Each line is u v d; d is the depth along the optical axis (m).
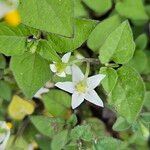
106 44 0.12
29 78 0.13
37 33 0.12
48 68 0.13
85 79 0.13
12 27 0.12
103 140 0.14
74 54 0.14
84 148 0.14
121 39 0.12
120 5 0.14
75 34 0.12
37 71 0.13
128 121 0.13
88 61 0.13
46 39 0.12
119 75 0.13
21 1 0.11
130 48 0.13
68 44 0.12
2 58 0.14
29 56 0.13
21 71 0.13
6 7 0.12
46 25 0.11
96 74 0.13
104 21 0.14
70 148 0.14
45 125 0.14
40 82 0.13
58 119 0.14
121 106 0.13
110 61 0.13
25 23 0.11
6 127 0.14
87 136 0.14
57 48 0.12
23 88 0.13
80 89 0.13
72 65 0.13
